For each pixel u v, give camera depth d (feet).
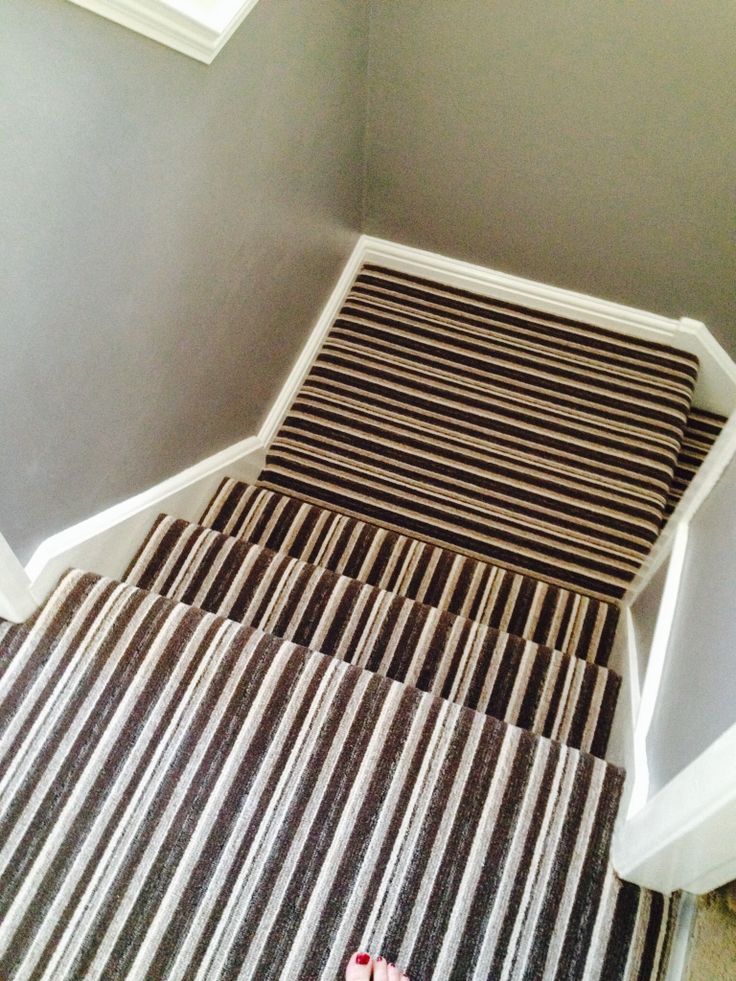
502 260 7.34
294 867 3.32
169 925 3.23
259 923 3.24
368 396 7.07
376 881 3.31
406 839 3.38
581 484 6.53
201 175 3.88
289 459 6.82
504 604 5.59
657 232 6.26
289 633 4.69
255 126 4.30
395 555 5.77
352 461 6.77
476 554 6.32
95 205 3.08
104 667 3.70
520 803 3.48
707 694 3.21
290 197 5.36
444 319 7.54
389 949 3.21
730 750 2.50
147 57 3.01
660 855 2.90
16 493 3.42
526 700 4.55
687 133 5.39
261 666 3.74
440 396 7.04
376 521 6.51
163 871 3.30
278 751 3.54
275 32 4.02
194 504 5.80
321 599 4.81
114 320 3.62
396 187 7.02
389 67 5.88
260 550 5.03
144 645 3.76
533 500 6.48
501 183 6.49
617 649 5.45
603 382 7.04
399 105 6.17
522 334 7.40
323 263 6.79
